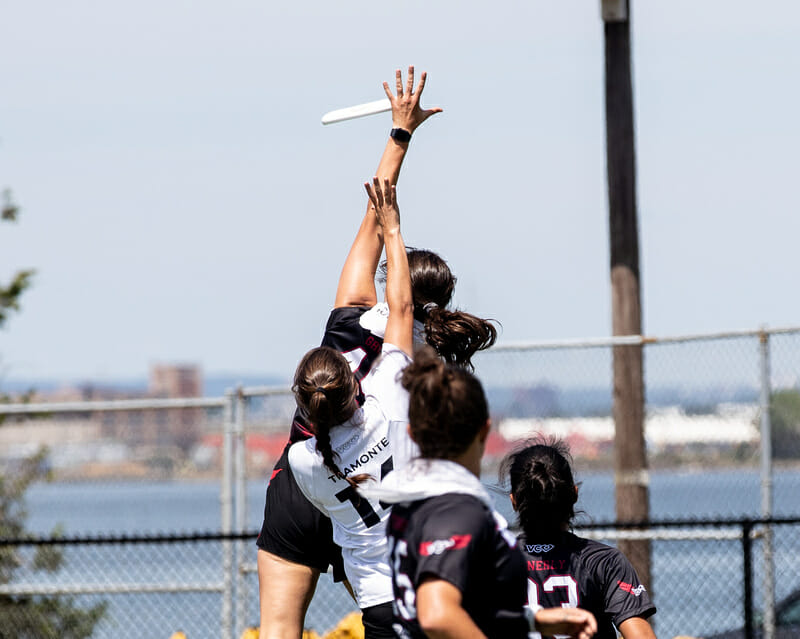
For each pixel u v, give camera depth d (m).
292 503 16.19
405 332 15.61
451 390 11.30
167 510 96.19
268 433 32.56
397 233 16.14
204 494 101.19
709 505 39.72
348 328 16.36
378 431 15.08
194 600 40.22
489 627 10.92
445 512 10.90
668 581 29.97
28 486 38.41
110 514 78.56
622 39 33.19
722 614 29.27
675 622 29.27
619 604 14.80
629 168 32.97
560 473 15.15
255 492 117.88
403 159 16.98
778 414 29.66
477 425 11.37
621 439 30.36
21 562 37.88
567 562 14.97
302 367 15.09
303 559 16.25
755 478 29.73
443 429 11.26
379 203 16.17
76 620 37.44
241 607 29.72
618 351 30.55
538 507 15.06
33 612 36.03
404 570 11.05
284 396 31.86
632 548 29.41
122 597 40.75
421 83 17.05
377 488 11.26
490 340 16.11
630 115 33.19
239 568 29.86
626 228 32.81
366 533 15.16
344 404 14.90
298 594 16.28
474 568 10.81
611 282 32.94
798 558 30.80
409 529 11.05
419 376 11.45
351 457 15.08
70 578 40.81
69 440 37.72
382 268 17.33
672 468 30.36
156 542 25.75
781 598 30.44
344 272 16.94
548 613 11.10
